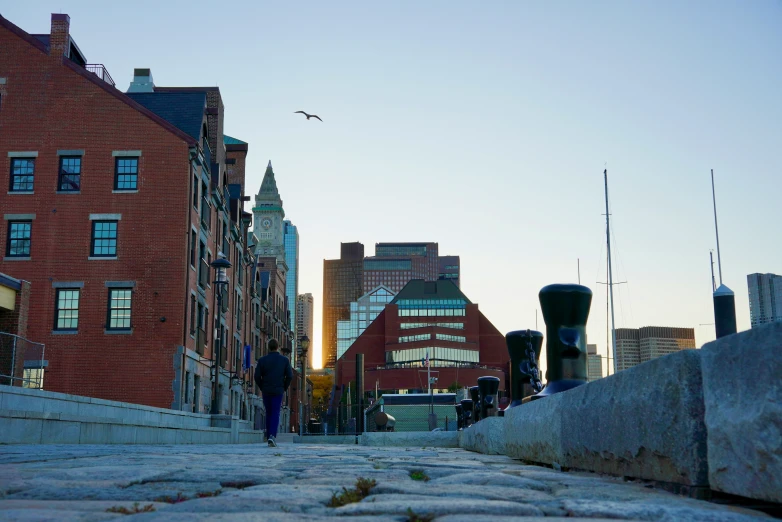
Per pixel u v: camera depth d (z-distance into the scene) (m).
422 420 46.00
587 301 7.73
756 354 3.43
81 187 32.19
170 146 32.69
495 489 4.33
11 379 18.19
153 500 3.97
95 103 32.84
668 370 4.27
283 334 79.81
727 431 3.62
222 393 41.91
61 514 3.25
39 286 31.34
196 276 34.06
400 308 131.75
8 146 32.34
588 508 3.48
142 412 16.81
